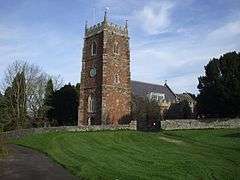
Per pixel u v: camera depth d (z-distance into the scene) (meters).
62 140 46.72
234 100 59.19
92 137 49.19
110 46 74.38
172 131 54.81
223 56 62.66
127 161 30.02
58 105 85.56
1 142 39.38
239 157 31.73
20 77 81.44
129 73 76.69
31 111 83.81
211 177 23.30
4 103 79.56
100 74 73.00
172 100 93.19
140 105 77.50
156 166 27.39
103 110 70.38
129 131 57.00
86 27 79.62
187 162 29.34
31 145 45.88
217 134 48.47
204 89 63.91
